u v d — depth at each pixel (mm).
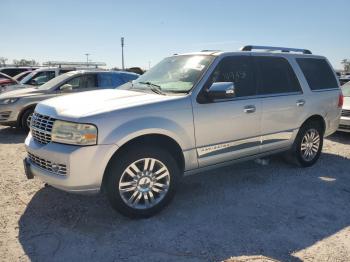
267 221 3975
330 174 5648
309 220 4023
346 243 3545
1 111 8758
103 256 3264
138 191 3900
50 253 3301
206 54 4746
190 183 5113
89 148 3539
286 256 3291
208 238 3588
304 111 5543
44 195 4613
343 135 8836
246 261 3078
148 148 3855
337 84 6309
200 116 4238
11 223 3852
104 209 4215
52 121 3742
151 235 3639
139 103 3889
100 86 9875
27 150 4035
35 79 12531
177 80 4535
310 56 5945
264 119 4961
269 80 5125
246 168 5820
